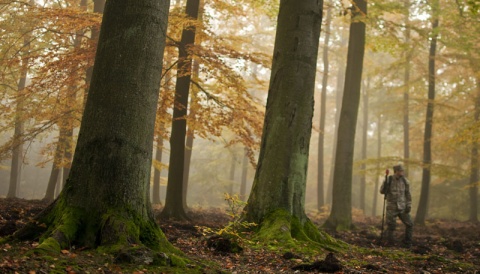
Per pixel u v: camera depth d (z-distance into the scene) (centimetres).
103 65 507
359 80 1297
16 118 1323
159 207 1661
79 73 1137
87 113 505
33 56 1031
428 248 913
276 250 625
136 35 511
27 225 481
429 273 588
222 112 1174
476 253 873
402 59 1862
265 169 758
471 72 1964
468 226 1656
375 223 1700
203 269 464
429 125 1783
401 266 643
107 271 396
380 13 1315
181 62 1085
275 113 773
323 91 2353
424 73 1988
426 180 1731
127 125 497
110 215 472
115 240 458
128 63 505
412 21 2025
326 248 692
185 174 1820
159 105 1137
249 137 1230
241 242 638
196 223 1038
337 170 1266
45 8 1081
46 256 402
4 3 1284
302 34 781
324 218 2058
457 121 2048
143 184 507
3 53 1295
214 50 1048
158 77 530
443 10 1459
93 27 1113
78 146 502
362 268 580
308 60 782
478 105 1939
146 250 445
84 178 488
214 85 1384
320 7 805
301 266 535
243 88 1101
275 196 739
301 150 765
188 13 1123
